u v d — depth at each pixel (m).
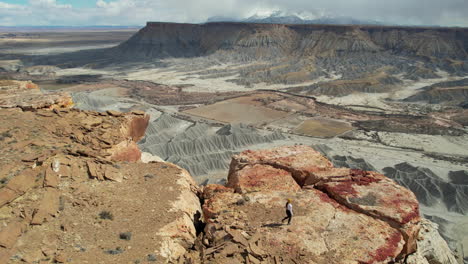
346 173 22.91
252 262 14.32
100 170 20.34
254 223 17.31
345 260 14.84
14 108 27.97
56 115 27.75
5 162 19.00
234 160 25.62
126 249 14.46
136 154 27.12
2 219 15.13
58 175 18.78
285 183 21.98
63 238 14.68
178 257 14.91
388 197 19.48
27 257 13.22
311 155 25.88
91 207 17.22
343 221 17.56
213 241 16.03
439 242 18.78
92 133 25.97
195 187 22.81
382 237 16.45
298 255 14.93
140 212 17.38
